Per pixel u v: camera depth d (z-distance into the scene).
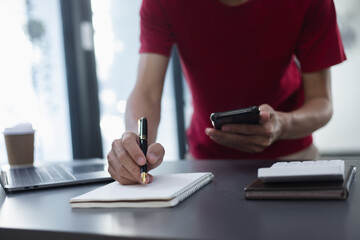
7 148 1.34
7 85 2.60
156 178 0.80
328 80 1.32
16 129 1.33
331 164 0.67
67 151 2.86
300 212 0.54
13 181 0.95
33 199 0.77
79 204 0.66
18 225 0.57
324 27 1.24
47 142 2.78
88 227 0.53
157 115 1.27
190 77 1.41
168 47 1.36
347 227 0.46
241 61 1.30
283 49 1.28
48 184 0.88
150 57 1.33
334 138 3.40
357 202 0.57
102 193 0.69
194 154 1.57
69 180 0.90
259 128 0.96
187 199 0.66
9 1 2.61
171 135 3.53
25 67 2.69
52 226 0.55
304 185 0.62
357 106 3.31
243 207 0.58
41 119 2.75
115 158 0.77
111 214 0.59
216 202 0.63
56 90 2.82
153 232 0.49
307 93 1.33
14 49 2.63
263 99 1.36
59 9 2.81
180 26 1.30
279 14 1.22
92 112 2.93
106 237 0.49
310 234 0.45
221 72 1.33
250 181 0.78
